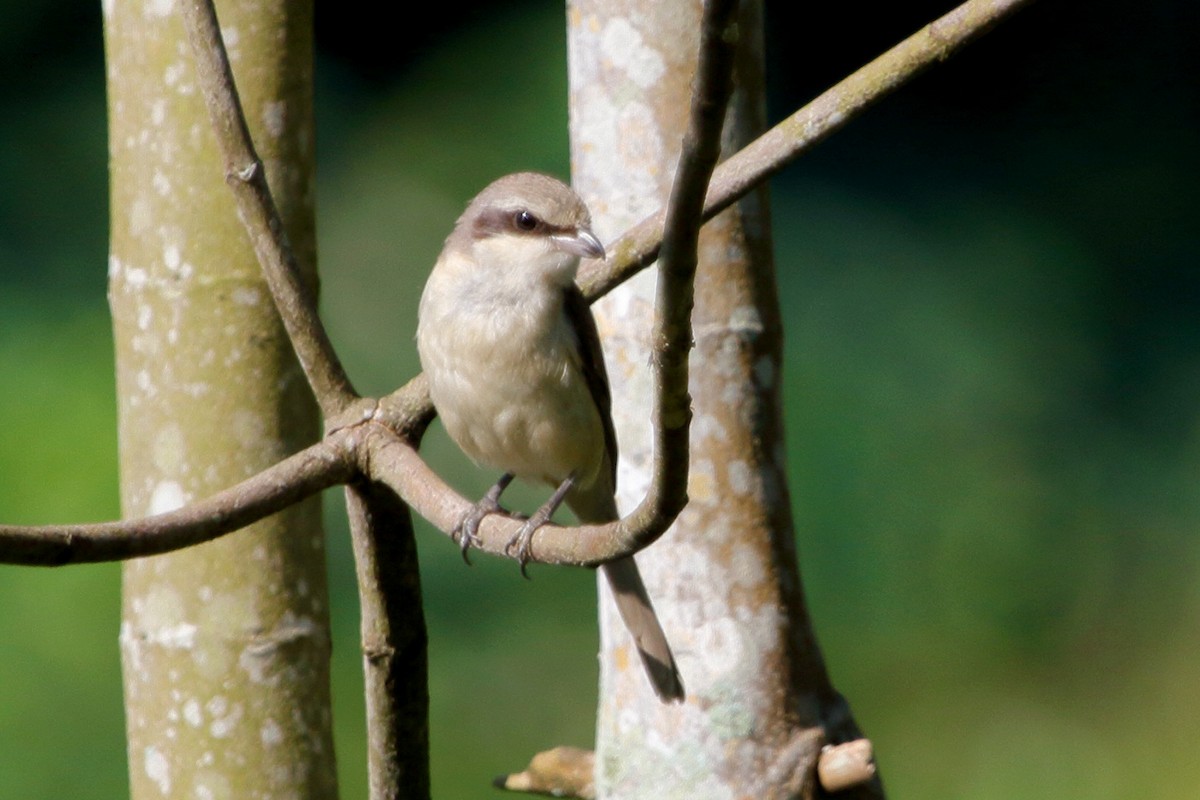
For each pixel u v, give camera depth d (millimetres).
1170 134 16188
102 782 12094
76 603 12430
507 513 7809
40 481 13109
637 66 6875
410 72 15992
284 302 5734
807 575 14320
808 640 6883
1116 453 15062
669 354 4246
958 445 14695
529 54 15859
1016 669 14336
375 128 15867
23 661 12227
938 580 14453
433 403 5824
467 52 15992
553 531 5043
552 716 13680
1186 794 13922
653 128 6883
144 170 6500
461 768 13297
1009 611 14492
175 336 6465
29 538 4859
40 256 14570
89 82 15242
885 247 15266
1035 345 15266
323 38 15859
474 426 7488
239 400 6457
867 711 14172
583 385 7352
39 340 14094
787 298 14859
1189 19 16297
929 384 14820
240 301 6445
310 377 5820
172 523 5238
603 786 7000
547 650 13836
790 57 16953
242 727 6383
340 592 13562
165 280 6457
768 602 6762
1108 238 15906
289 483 5535
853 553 14336
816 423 14469
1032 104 16188
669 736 6793
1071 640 14477
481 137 15727
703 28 3744
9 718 12062
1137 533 14820
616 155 6953
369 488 5695
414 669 5969
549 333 7211
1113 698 14469
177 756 6398
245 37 6590
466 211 7547
